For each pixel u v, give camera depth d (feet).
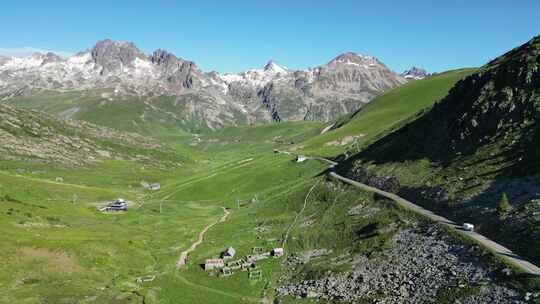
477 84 440.04
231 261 394.93
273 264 376.07
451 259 266.77
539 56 385.70
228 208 650.02
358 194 447.01
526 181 294.05
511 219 269.85
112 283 356.38
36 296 312.91
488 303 220.23
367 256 322.14
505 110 378.73
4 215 467.11
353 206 428.56
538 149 311.88
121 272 383.04
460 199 326.85
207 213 628.69
